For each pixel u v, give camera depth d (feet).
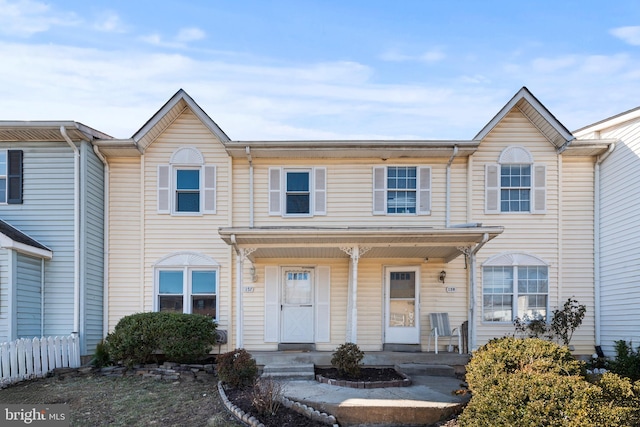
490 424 18.08
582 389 17.69
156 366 36.22
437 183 43.39
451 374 34.83
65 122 37.65
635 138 38.52
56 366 35.29
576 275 42.63
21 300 35.99
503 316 41.96
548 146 43.42
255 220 43.06
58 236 39.09
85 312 38.78
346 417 25.05
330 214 43.14
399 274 43.01
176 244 42.60
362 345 41.96
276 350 41.98
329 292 42.78
